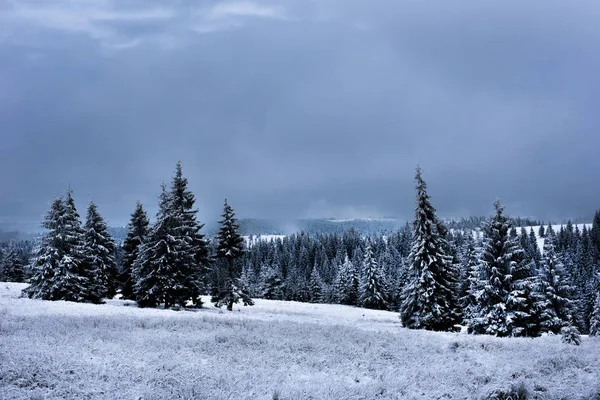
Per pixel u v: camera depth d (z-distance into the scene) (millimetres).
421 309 35656
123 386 9172
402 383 10547
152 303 40719
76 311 24016
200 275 46656
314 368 11984
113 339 14430
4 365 9703
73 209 42750
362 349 15102
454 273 38031
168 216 40438
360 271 105375
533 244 150750
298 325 22000
